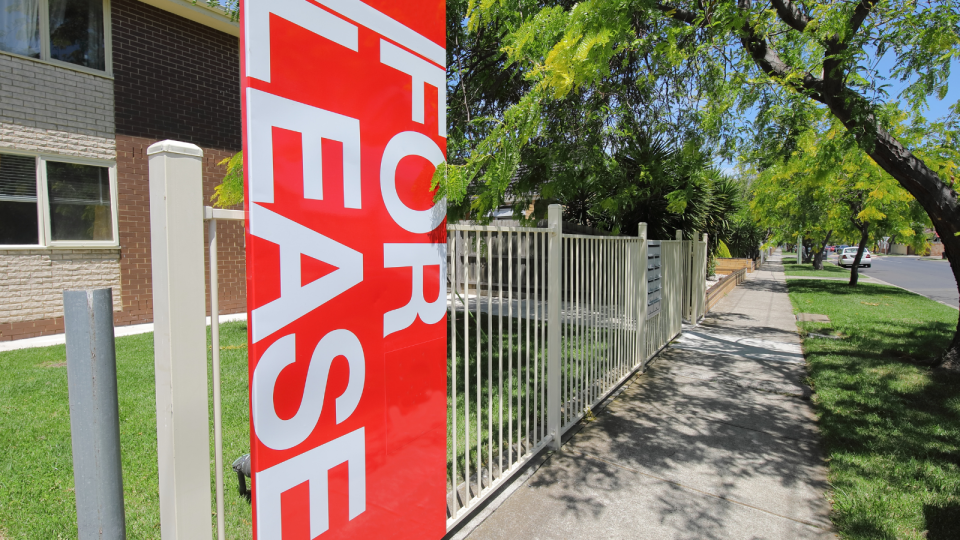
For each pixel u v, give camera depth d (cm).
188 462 136
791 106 520
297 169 160
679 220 960
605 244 452
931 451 354
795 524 274
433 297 230
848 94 496
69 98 777
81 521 117
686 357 659
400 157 207
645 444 377
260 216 148
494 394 485
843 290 1689
